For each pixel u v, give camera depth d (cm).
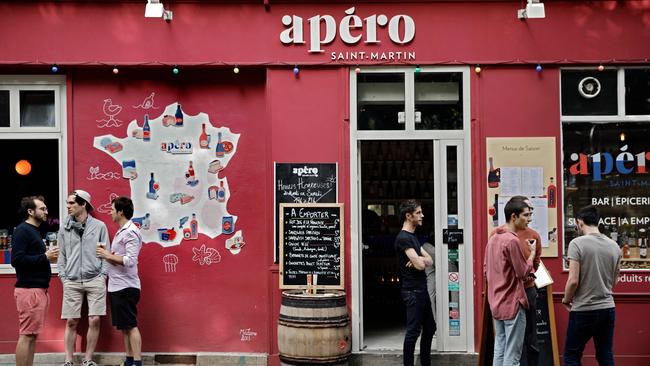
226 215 769
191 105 774
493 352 656
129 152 771
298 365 684
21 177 776
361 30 754
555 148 741
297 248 738
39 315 638
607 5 743
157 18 756
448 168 755
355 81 756
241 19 757
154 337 762
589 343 733
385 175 926
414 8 752
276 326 746
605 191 749
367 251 953
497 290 593
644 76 754
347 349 700
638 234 745
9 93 773
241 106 774
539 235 736
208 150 772
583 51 743
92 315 725
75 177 771
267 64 754
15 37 756
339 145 751
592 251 600
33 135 772
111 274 690
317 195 748
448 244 751
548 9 746
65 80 771
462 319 746
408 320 678
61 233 732
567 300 611
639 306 733
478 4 749
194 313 764
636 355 730
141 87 773
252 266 767
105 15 757
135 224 749
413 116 755
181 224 768
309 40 755
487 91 748
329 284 735
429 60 750
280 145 752
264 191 770
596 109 753
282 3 755
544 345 670
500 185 742
